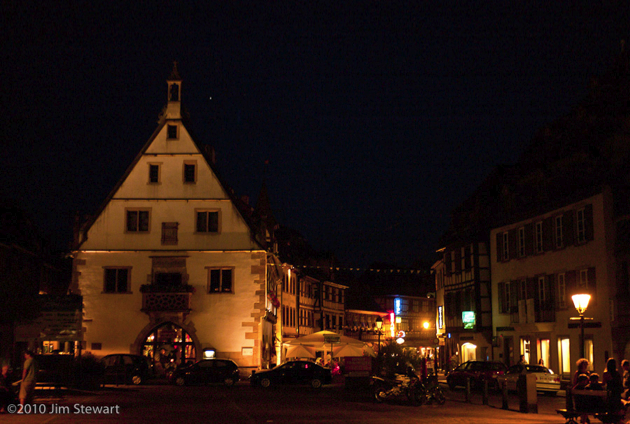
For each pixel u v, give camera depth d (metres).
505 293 43.06
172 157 41.72
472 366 33.97
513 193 42.31
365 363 25.91
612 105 36.56
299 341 36.03
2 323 30.17
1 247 38.75
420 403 23.52
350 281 83.56
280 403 23.09
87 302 40.31
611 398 14.80
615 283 31.34
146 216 41.22
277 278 50.41
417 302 91.31
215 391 29.36
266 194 64.88
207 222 41.03
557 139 40.78
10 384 21.73
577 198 34.56
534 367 31.36
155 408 20.64
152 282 40.41
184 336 40.16
